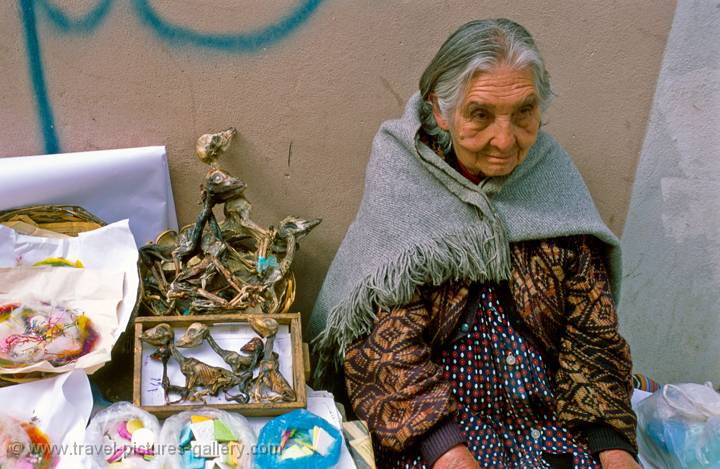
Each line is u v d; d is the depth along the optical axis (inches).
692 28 75.5
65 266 66.5
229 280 68.1
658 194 82.7
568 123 78.7
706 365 91.1
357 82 74.2
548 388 67.4
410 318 65.8
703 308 88.6
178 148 74.1
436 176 66.5
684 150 80.7
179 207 77.0
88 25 68.3
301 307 83.4
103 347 62.1
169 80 71.3
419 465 63.6
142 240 75.2
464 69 58.8
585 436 66.4
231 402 60.6
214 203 68.7
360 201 79.4
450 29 73.7
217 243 68.7
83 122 71.8
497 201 67.1
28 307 64.0
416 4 72.2
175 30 69.7
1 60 68.2
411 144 66.1
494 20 60.4
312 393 65.3
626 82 77.3
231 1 69.4
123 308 64.9
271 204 78.2
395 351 64.7
